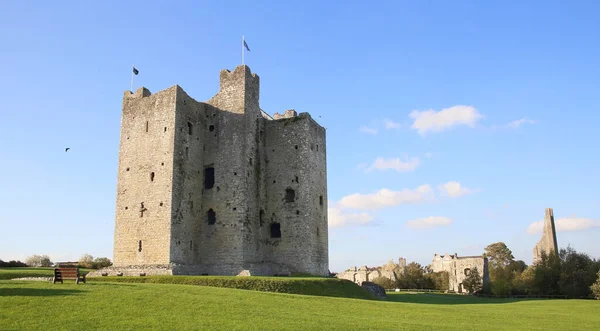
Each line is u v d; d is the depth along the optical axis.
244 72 57.34
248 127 56.50
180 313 21.95
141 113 53.66
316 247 57.25
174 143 50.53
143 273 46.22
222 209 53.81
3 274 42.31
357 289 46.75
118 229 51.12
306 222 55.75
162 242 48.22
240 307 24.67
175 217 49.12
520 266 126.38
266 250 56.75
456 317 28.86
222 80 58.38
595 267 76.19
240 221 52.69
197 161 54.69
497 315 32.00
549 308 42.22
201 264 52.22
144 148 52.19
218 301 25.92
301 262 54.94
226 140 55.81
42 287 27.06
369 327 21.56
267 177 58.94
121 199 51.88
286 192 57.56
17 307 21.00
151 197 50.16
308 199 56.53
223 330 18.95
